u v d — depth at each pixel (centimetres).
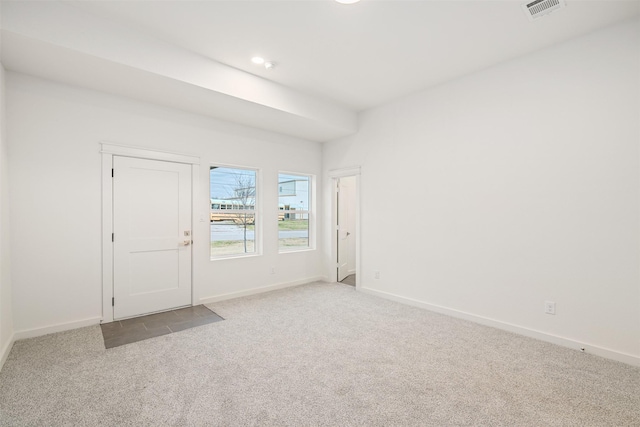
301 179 529
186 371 227
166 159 360
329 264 520
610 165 248
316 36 263
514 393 200
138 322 326
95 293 316
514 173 301
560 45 273
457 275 346
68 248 300
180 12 233
